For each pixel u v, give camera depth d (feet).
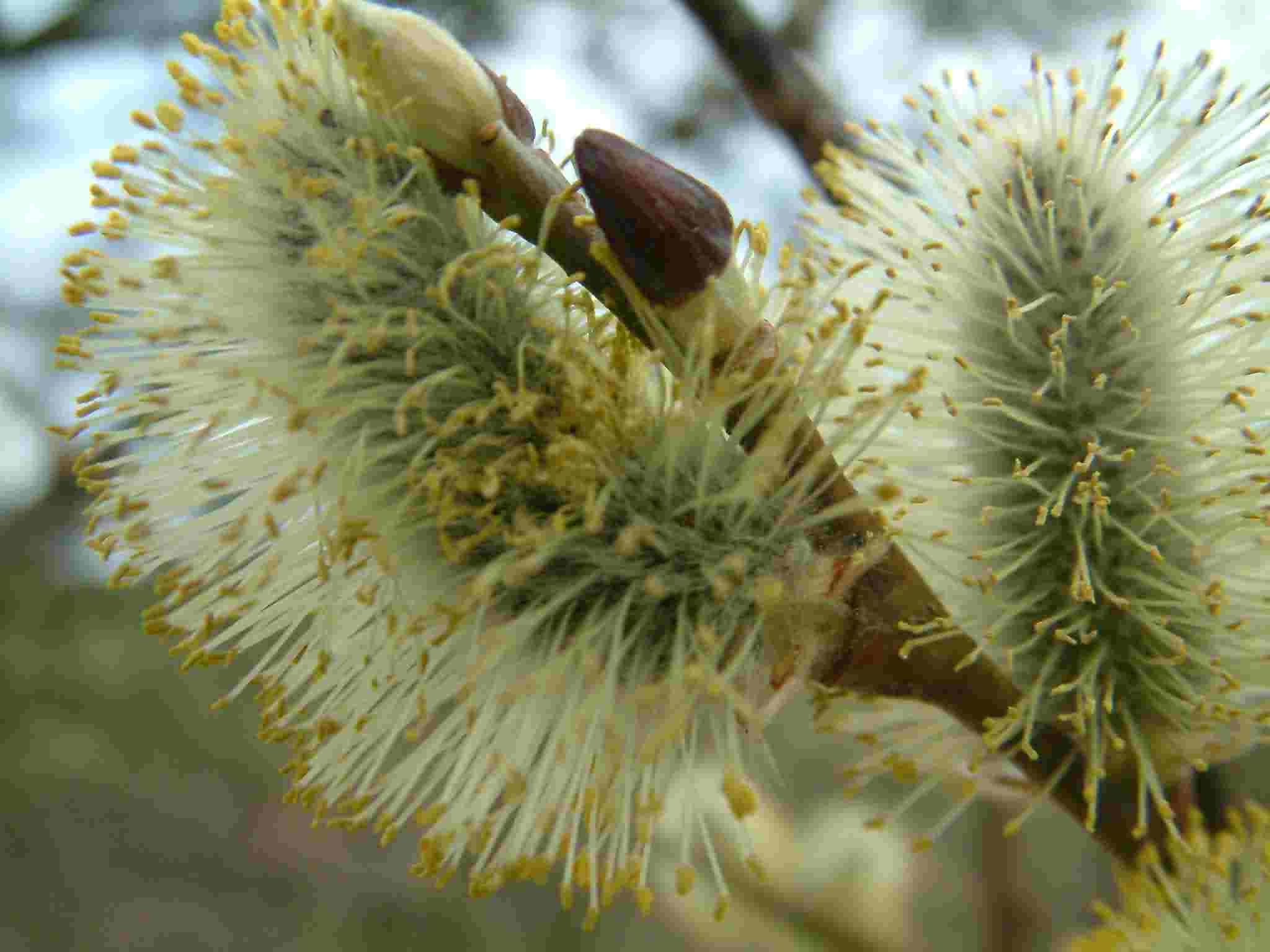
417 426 0.26
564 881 0.25
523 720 0.27
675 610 0.27
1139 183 0.30
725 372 0.25
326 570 0.25
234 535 0.26
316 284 0.26
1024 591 0.29
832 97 0.38
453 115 0.25
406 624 0.27
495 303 0.26
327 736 0.27
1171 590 0.28
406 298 0.26
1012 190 0.30
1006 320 0.30
